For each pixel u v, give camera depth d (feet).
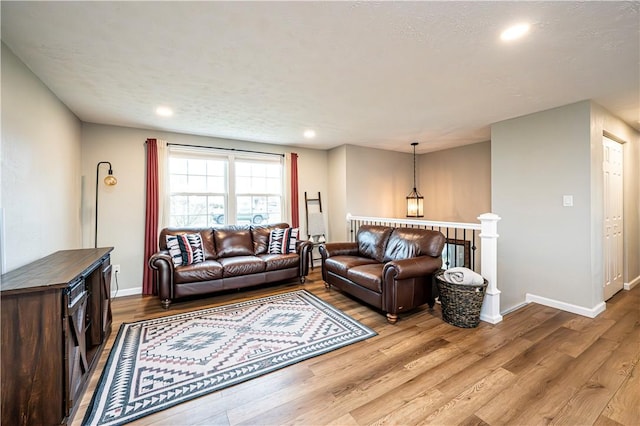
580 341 7.88
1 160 5.96
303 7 5.09
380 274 9.83
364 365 6.88
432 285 10.26
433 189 19.49
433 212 19.48
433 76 7.93
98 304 7.52
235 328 9.03
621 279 12.25
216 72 7.66
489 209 16.24
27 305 4.82
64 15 5.27
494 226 9.30
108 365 6.95
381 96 9.39
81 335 5.76
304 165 17.74
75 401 5.35
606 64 7.23
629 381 6.09
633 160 13.01
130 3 4.96
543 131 10.73
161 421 5.17
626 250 12.44
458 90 8.89
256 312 10.36
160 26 5.65
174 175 14.05
